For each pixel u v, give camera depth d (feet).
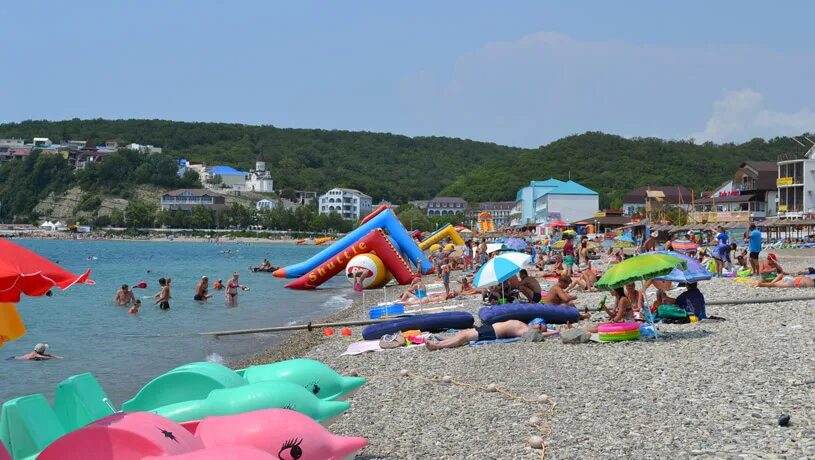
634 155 623.36
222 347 58.13
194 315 81.87
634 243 191.11
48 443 18.20
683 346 42.01
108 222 637.30
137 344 60.18
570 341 45.68
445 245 163.94
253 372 25.13
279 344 58.75
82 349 57.82
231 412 21.40
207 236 623.77
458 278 115.96
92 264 219.20
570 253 108.27
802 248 176.55
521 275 63.98
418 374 39.27
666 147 630.33
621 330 45.03
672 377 34.17
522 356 42.45
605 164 614.34
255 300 99.60
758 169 274.36
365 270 109.09
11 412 18.08
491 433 26.86
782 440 23.52
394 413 30.96
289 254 338.13
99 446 16.24
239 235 624.18
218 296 105.40
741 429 25.11
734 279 82.17
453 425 28.43
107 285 128.77
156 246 457.27
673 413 27.86
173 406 21.71
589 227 285.23
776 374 33.30
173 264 222.07
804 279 71.97
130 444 16.16
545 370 38.01
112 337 64.34
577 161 633.61
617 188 564.30
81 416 20.12
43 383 45.19
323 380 25.02
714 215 240.53
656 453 23.16
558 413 29.17
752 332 45.70
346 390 25.62
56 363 51.90
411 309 72.69
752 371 34.22
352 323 62.28
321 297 103.71
